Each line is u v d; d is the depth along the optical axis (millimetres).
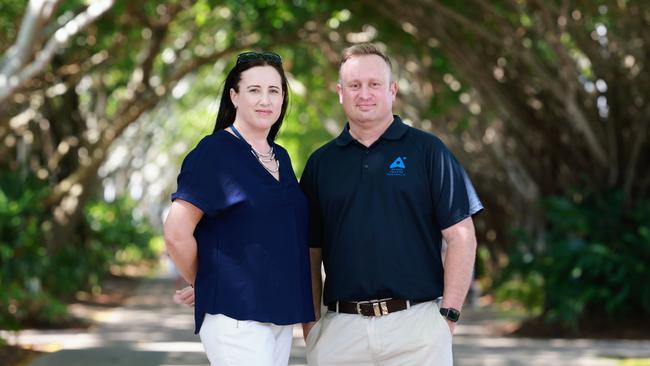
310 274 5039
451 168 5059
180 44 25422
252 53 5004
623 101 16547
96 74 26125
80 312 19578
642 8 15094
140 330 15984
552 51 16234
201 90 36625
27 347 12906
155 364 11086
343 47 20406
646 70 16000
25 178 18000
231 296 4758
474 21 16844
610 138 16781
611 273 15883
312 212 5285
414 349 5039
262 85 4922
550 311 16500
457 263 5000
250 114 4914
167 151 48281
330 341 5184
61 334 15062
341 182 5133
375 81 5094
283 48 24109
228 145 4875
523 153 18484
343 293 5109
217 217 4816
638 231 16078
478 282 23312
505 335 16156
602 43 16406
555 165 18016
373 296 5066
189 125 44312
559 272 16156
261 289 4770
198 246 4887
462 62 17609
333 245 5160
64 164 22953
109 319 18297
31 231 14445
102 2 12781
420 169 5082
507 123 18797
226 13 22219
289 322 4828
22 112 22500
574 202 17203
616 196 16531
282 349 4938
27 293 15898
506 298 21562
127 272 36656
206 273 4828
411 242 5059
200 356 11891
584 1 15164
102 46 21906
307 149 37375
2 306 13461
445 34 17094
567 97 16031
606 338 15523
